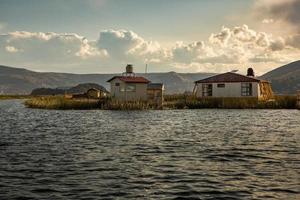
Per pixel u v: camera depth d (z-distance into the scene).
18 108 92.19
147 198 15.49
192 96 83.56
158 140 32.19
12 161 22.80
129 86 75.12
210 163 22.17
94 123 48.62
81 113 67.19
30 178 18.58
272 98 82.25
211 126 43.72
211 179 18.44
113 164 21.92
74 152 26.08
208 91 77.69
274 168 20.70
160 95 75.62
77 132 38.88
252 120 50.59
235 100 74.19
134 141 31.62
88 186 17.19
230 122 48.16
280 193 16.09
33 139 33.38
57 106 81.62
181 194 16.03
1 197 15.55
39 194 15.98
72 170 20.34
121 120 52.62
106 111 70.50
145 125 45.50
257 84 74.44
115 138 33.72
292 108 74.00
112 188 16.89
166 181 18.08
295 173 19.48
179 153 25.56
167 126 44.12
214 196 15.77
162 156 24.47
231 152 25.84
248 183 17.69
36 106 90.62
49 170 20.33
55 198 15.45
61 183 17.69
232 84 75.69
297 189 16.64
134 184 17.55
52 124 48.00
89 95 108.19
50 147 28.42
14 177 18.78
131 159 23.44
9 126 46.00
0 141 32.06
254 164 21.80
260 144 29.39
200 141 31.44
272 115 58.81
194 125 45.03
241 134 36.03
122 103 72.19
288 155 24.50
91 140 32.44
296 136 34.16
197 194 16.03
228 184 17.53
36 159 23.44
